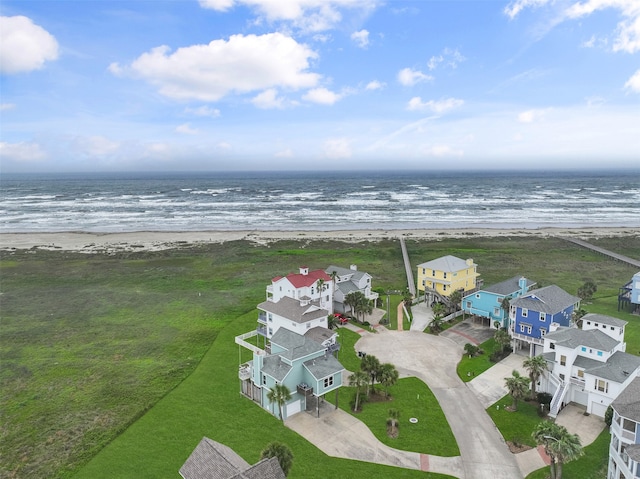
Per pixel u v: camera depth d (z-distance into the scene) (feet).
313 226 496.64
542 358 134.62
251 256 353.51
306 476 104.78
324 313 175.63
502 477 104.99
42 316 223.30
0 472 110.01
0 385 153.89
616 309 221.46
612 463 100.94
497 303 194.80
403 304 230.27
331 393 145.69
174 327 206.39
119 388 150.00
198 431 124.26
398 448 115.96
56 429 127.13
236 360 169.99
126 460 112.68
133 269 318.24
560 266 314.76
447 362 166.30
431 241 402.52
